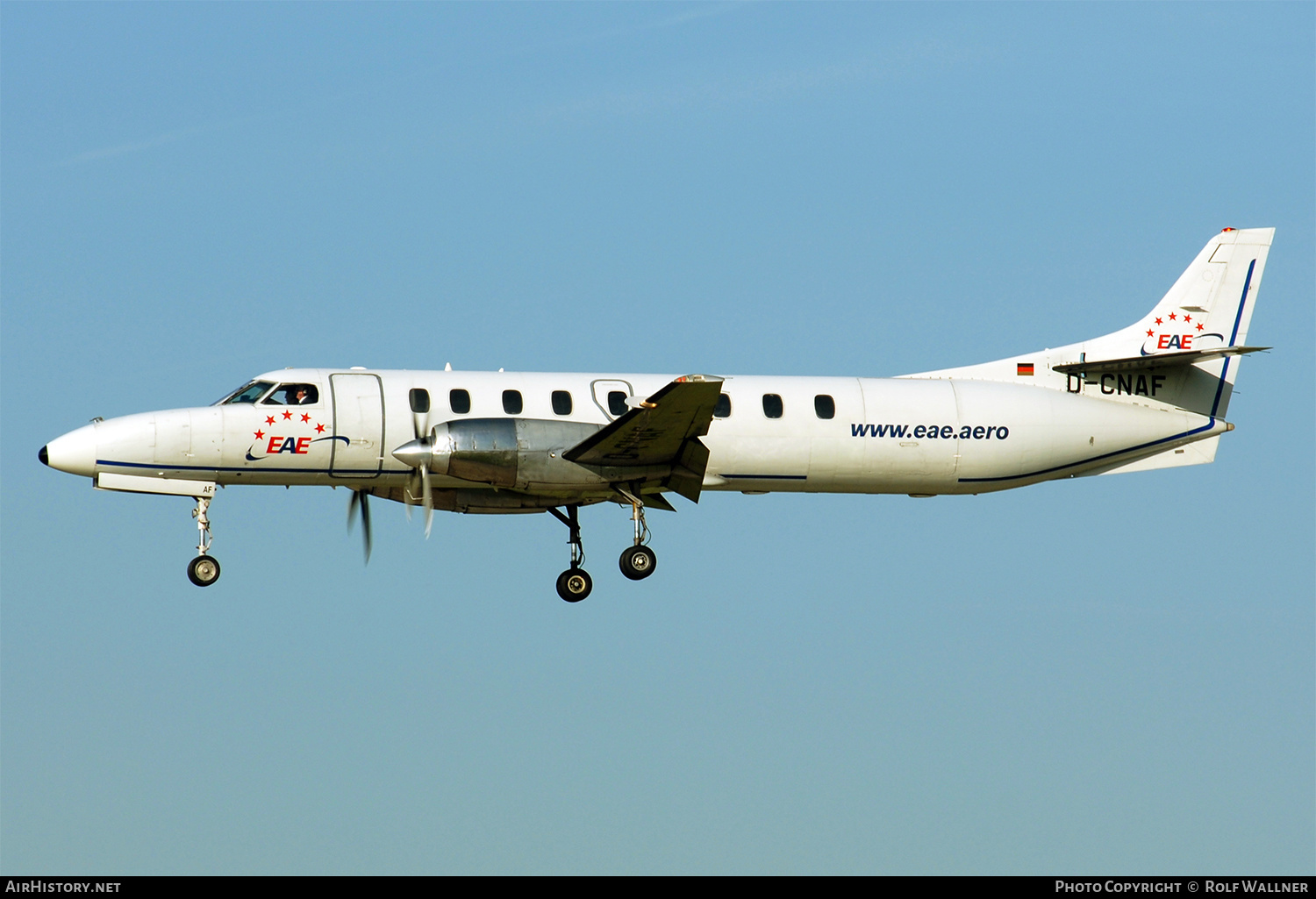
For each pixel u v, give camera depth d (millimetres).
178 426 88938
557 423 90312
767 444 95688
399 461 91062
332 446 89938
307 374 91875
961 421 99812
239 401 90875
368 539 98125
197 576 91812
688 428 87375
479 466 87812
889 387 100000
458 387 92312
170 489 91062
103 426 89250
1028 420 101625
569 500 94750
